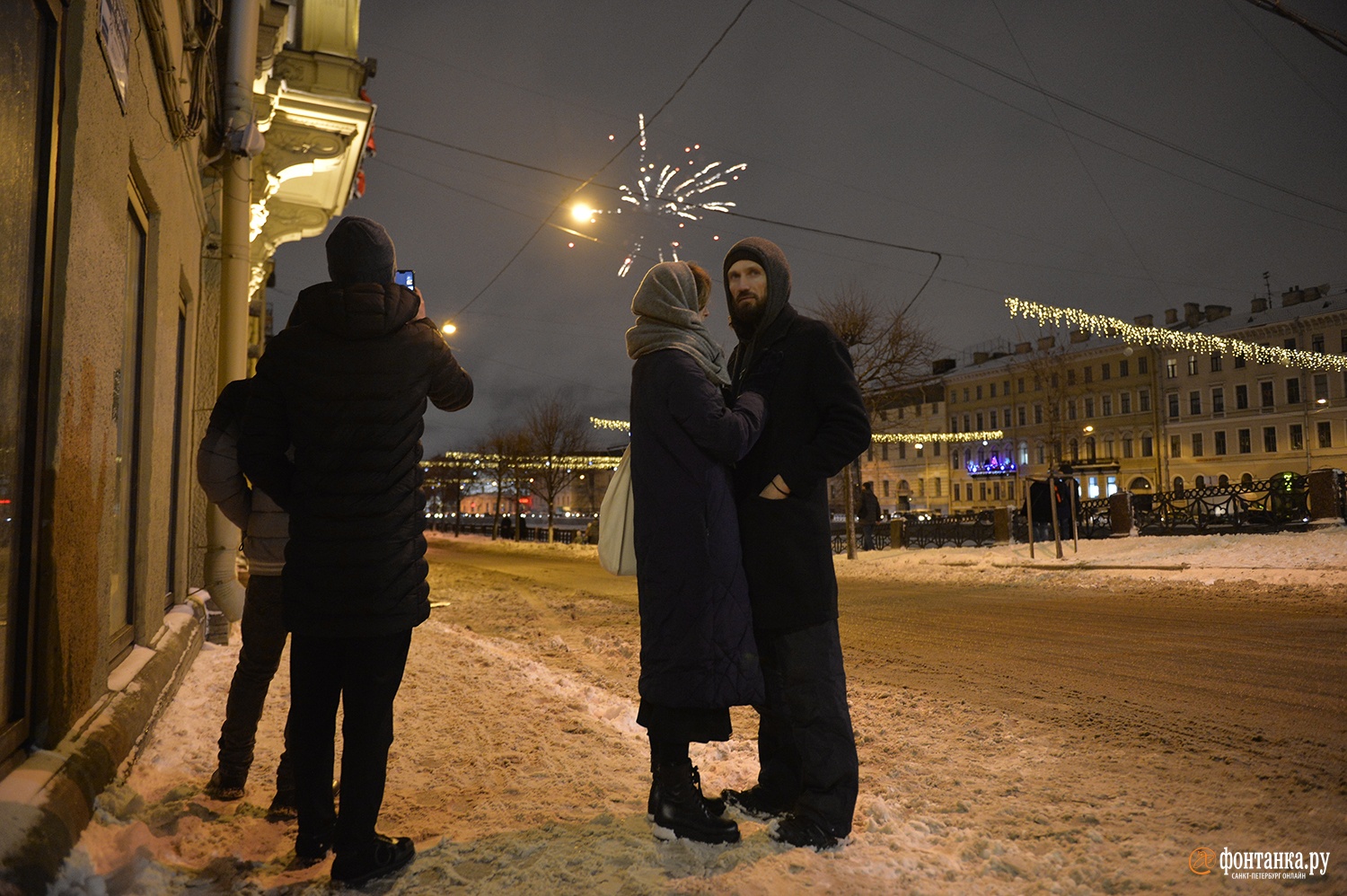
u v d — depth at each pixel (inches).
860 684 200.8
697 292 106.4
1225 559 443.5
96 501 112.3
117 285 123.6
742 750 147.9
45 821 74.6
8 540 83.5
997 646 248.4
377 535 89.1
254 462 90.4
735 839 94.9
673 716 94.3
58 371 94.0
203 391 294.8
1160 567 432.8
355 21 394.0
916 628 294.5
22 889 64.3
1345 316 2117.4
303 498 89.1
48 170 92.1
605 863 88.2
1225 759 129.0
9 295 82.4
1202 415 2406.5
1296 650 218.7
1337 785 114.4
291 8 317.4
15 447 85.1
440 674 207.9
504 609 408.2
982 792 117.2
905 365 952.9
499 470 2161.7
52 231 93.5
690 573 94.2
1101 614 310.7
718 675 92.8
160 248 172.4
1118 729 149.3
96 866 78.8
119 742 109.3
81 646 105.3
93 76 106.7
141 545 164.4
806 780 97.7
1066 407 2524.6
